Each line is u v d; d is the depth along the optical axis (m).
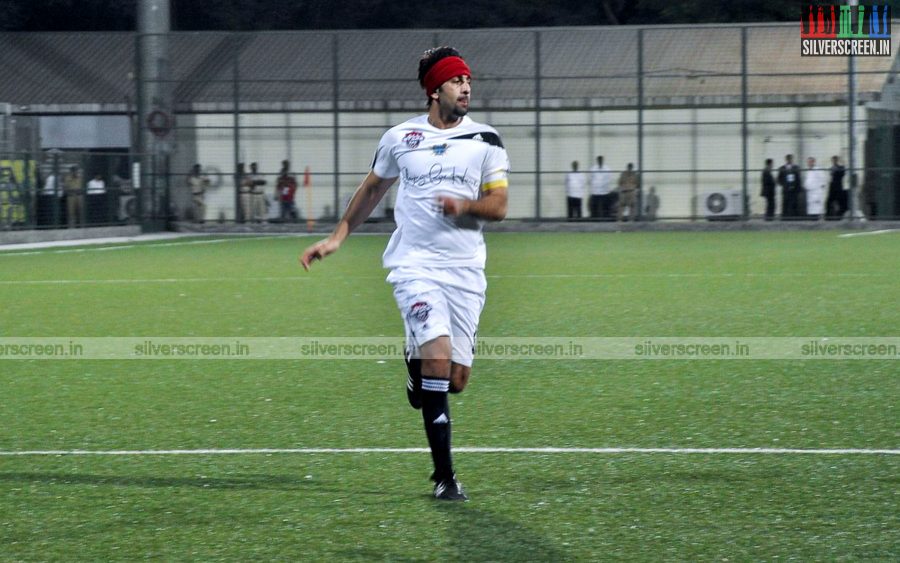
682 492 20.03
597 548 16.95
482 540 17.41
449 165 19.88
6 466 22.64
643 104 127.31
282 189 129.38
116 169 116.94
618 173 126.88
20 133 105.94
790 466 21.83
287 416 27.55
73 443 24.78
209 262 79.69
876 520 18.19
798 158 125.12
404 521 18.45
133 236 116.75
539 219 127.69
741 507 19.03
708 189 126.31
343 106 130.38
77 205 110.00
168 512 19.19
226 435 25.47
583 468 21.89
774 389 30.30
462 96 19.94
